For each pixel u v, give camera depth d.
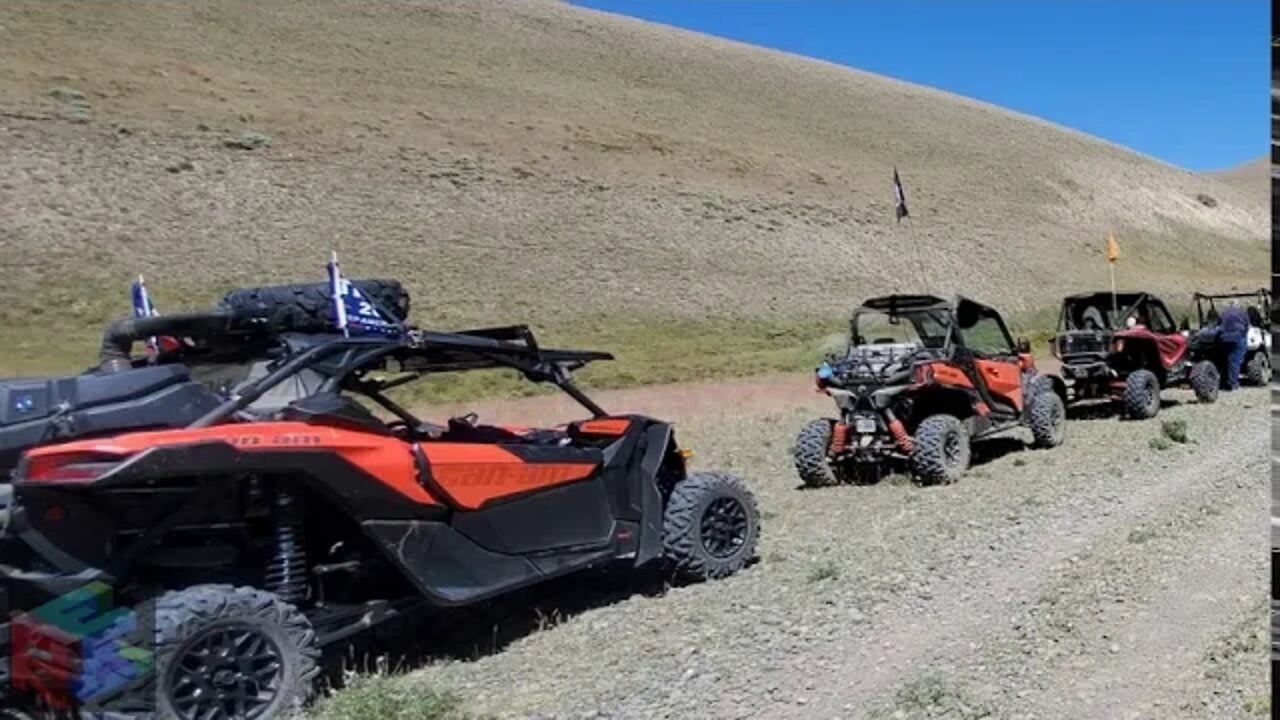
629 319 42.47
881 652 5.00
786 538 7.60
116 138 45.75
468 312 39.25
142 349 7.08
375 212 47.31
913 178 80.00
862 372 9.86
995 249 67.81
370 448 5.02
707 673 4.84
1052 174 93.00
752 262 53.41
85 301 32.56
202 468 4.45
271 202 44.97
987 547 6.81
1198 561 6.24
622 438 6.32
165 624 4.22
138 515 4.62
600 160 63.53
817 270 54.41
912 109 102.56
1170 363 14.34
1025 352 11.95
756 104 89.88
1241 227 101.56
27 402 4.85
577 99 76.81
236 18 72.75
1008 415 10.92
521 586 5.56
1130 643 4.97
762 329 43.75
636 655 5.16
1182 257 83.75
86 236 37.34
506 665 5.20
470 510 5.36
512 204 52.81
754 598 5.95
